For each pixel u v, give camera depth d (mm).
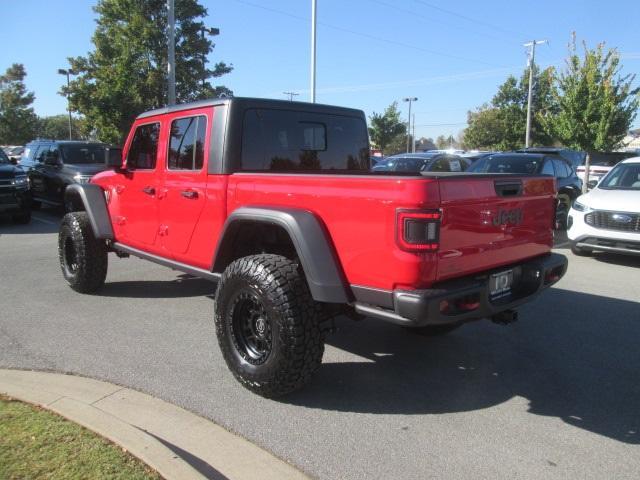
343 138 5102
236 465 2938
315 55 19984
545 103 35969
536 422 3471
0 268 7531
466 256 3318
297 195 3600
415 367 4328
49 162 13000
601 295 6484
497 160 11680
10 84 51125
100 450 2793
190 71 24406
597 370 4309
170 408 3547
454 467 2959
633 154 17438
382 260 3152
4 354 4395
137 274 7176
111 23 23781
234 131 4207
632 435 3328
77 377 3979
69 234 6066
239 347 3785
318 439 3219
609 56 16531
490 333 5148
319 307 3555
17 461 2682
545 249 4164
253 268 3578
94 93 22734
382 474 2887
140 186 5176
